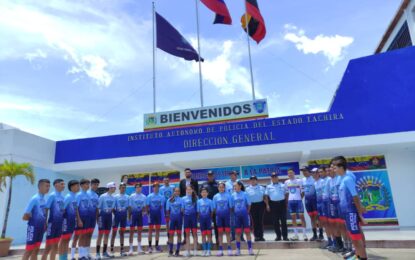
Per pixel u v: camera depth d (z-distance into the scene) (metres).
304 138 12.04
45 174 13.96
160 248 8.83
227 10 17.22
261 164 13.99
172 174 14.88
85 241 7.68
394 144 11.40
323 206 7.81
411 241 7.55
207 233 7.82
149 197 9.11
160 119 15.06
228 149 12.70
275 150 12.20
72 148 14.59
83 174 15.58
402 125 11.26
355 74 12.19
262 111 14.10
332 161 6.06
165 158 13.29
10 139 12.60
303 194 9.11
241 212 7.59
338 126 11.84
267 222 13.74
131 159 13.66
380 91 11.76
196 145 13.12
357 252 5.30
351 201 5.41
